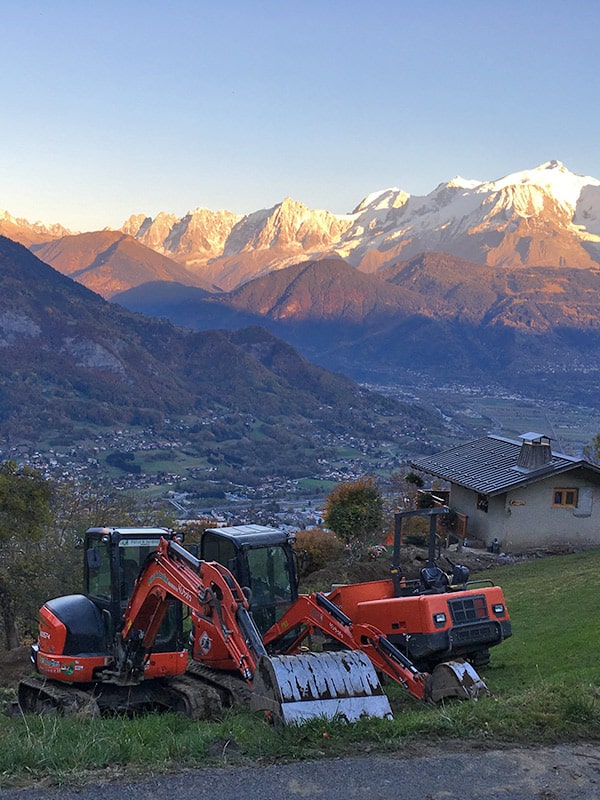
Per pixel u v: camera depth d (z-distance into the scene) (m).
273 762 9.08
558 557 32.50
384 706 10.45
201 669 14.45
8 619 33.97
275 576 14.62
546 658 14.92
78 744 9.46
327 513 36.09
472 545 35.66
